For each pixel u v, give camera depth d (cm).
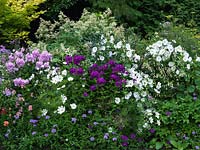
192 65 271
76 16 491
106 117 241
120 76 255
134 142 236
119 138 233
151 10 491
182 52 268
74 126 236
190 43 310
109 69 255
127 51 273
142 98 247
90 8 463
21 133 236
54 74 257
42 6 467
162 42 270
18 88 251
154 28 466
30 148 227
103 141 231
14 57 265
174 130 244
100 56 267
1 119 240
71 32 326
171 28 336
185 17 496
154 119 246
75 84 247
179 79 266
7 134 233
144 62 271
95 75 247
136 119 239
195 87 264
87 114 243
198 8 507
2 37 370
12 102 242
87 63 263
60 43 319
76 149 231
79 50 294
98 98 246
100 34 308
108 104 245
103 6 441
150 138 242
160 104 254
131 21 464
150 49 271
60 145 231
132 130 238
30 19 379
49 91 250
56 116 239
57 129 233
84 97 243
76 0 472
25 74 257
